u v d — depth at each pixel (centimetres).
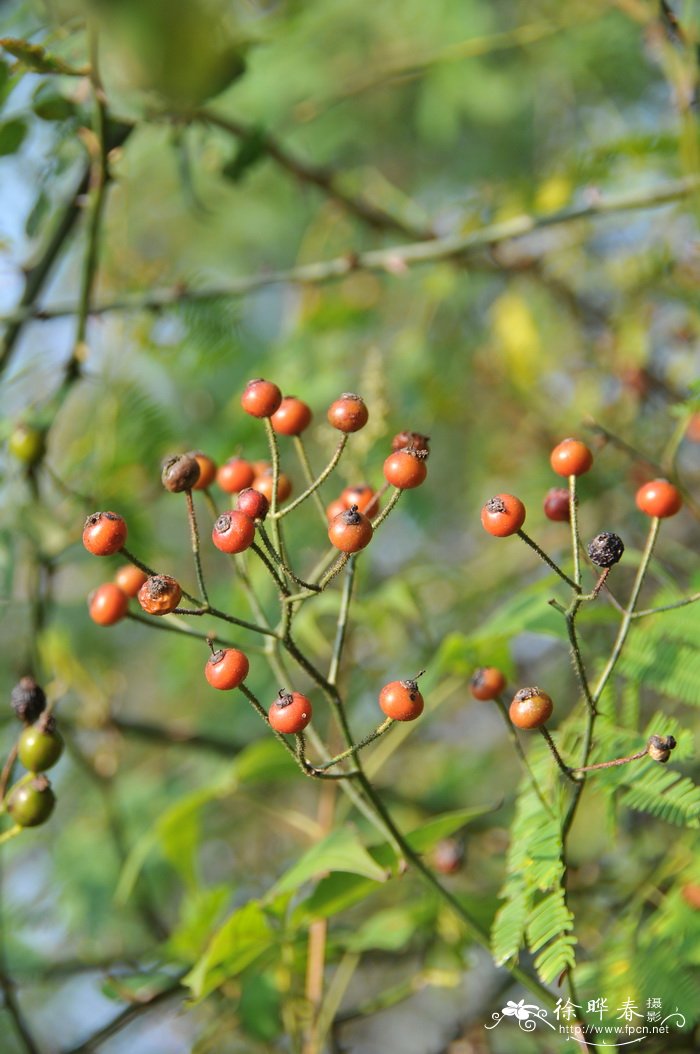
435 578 400
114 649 489
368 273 438
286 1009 279
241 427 374
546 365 450
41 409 326
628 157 389
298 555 383
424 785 403
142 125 348
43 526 327
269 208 566
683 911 225
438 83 500
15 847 419
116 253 406
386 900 380
